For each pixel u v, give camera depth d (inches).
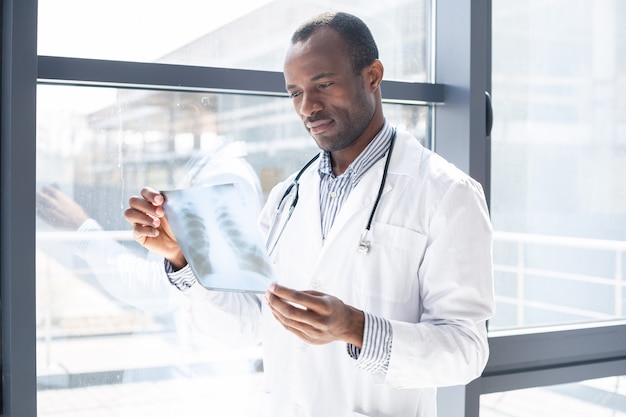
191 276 55.6
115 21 67.4
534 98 86.4
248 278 46.4
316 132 53.7
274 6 75.1
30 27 59.4
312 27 53.6
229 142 73.9
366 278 53.7
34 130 59.8
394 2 81.6
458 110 79.6
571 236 89.7
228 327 58.6
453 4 79.7
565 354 86.9
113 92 68.3
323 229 56.9
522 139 86.0
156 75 66.4
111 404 71.1
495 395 84.6
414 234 53.0
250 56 74.1
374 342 47.1
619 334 90.7
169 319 72.9
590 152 90.4
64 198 67.3
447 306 50.9
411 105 82.9
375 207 54.4
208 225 49.5
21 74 59.2
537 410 87.2
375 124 57.0
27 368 60.5
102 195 68.9
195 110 72.0
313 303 44.0
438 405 80.7
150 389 72.7
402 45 82.2
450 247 51.4
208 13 71.7
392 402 52.8
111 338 70.6
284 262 57.7
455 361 49.1
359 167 56.2
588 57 89.7
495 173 84.6
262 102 75.1
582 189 90.0
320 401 54.0
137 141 69.8
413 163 55.9
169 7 69.8
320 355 54.2
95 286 69.5
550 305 88.7
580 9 88.9
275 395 56.1
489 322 84.9
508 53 84.6
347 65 52.6
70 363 69.1
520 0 84.9
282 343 56.4
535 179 87.0
